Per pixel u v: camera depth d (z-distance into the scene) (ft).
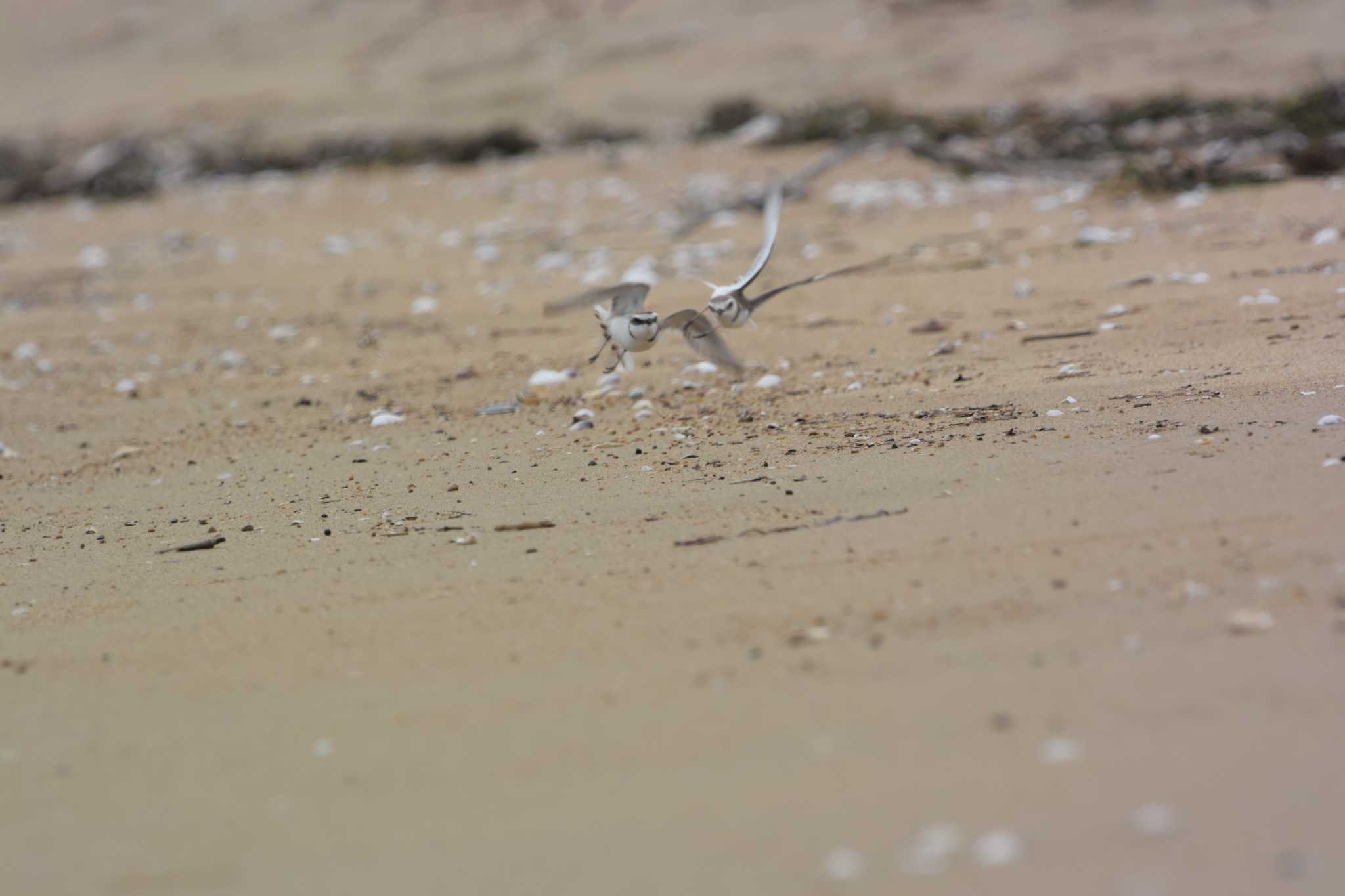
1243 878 37.96
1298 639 50.72
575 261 166.09
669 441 89.92
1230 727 45.42
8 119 370.53
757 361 112.06
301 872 42.91
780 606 58.85
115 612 67.46
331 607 64.80
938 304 125.18
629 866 41.42
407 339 134.92
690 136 257.14
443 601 63.98
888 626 55.77
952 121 224.12
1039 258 140.05
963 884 38.83
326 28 395.96
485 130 275.80
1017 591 57.52
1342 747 43.52
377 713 53.21
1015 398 90.79
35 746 53.26
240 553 75.10
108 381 127.75
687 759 47.29
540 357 122.11
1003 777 44.04
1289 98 209.87
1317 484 65.00
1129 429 79.25
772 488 75.92
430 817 45.34
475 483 84.58
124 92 379.76
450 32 365.20
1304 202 152.46
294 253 195.72
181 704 55.77
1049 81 249.75
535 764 48.01
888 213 175.83
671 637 57.11
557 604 62.03
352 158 286.66
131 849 45.11
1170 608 54.44
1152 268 128.47
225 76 375.25
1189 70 241.76
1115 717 46.91
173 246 213.66
